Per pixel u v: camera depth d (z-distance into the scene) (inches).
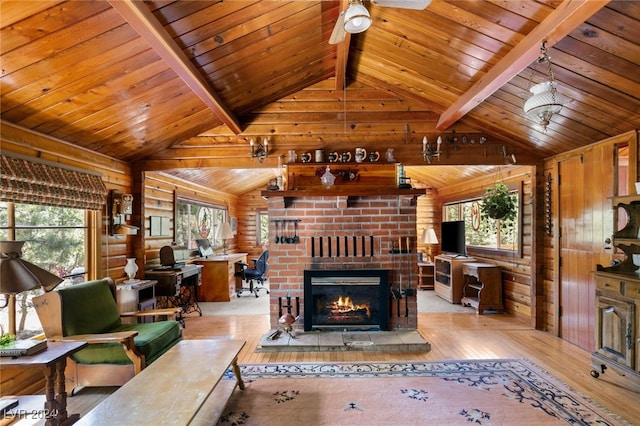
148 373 95.6
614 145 145.5
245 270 291.9
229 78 139.9
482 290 225.0
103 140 151.1
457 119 168.1
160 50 99.2
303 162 180.4
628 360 116.5
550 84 100.2
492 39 112.0
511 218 215.2
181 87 135.0
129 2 78.2
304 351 157.1
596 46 101.3
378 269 176.1
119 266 178.2
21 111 110.9
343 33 91.0
